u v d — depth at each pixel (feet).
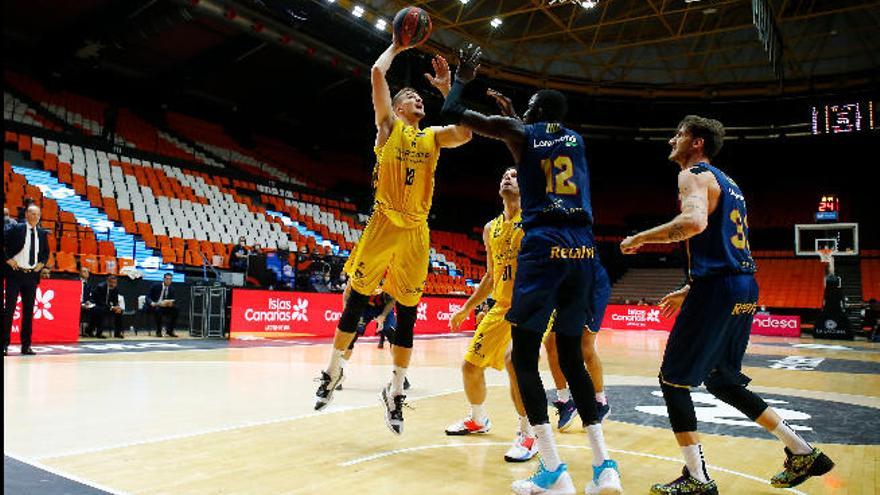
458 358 29.14
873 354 38.01
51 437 10.03
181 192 53.26
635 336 53.16
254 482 7.99
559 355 8.52
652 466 9.75
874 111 69.21
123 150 52.80
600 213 95.09
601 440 7.91
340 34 54.03
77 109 57.57
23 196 40.22
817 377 24.63
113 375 18.12
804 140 77.46
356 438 10.91
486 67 70.13
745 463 10.05
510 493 7.94
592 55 73.87
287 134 79.05
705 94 76.48
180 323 39.55
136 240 43.93
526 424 10.01
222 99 71.15
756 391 20.15
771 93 74.69
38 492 7.05
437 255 72.49
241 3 46.80
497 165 90.79
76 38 53.06
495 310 11.36
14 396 13.91
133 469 8.34
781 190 89.15
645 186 95.66
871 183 84.28
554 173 8.46
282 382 17.93
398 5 56.59
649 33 68.90
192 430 10.97
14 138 45.52
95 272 37.58
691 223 7.79
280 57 60.03
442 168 90.22
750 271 8.56
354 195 77.97
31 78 56.95
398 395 10.77
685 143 9.04
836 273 77.66
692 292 8.36
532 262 8.21
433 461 9.53
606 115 81.15
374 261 10.54
